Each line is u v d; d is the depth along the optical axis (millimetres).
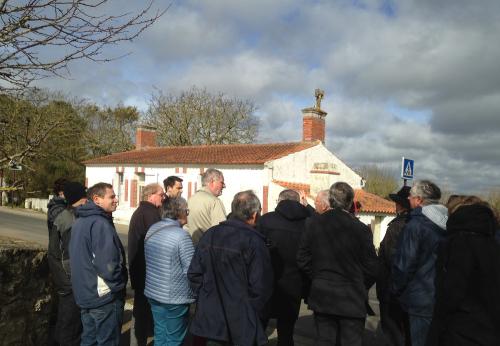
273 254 5023
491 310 3363
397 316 5387
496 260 3434
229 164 21234
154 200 5828
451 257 3502
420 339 4309
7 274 4773
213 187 5820
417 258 4332
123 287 4598
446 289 3438
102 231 4465
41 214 31109
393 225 5480
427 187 4648
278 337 5246
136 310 5656
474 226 3531
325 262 4621
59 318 5066
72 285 4582
